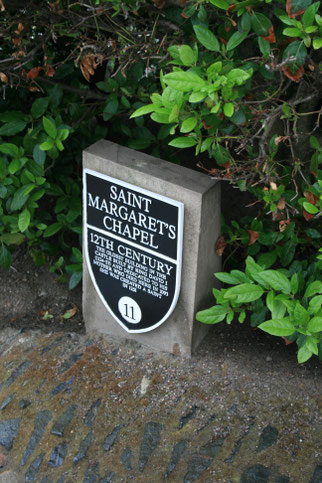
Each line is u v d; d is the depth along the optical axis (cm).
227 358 395
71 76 436
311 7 260
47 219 467
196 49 295
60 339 434
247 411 359
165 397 377
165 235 359
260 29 283
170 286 375
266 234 376
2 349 437
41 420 382
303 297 318
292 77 281
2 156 420
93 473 350
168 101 283
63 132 383
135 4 323
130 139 430
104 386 391
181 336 394
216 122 298
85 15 356
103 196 372
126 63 344
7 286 480
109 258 394
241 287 314
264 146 328
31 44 388
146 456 349
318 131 404
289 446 337
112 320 422
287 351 399
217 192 350
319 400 361
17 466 368
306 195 314
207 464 337
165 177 346
